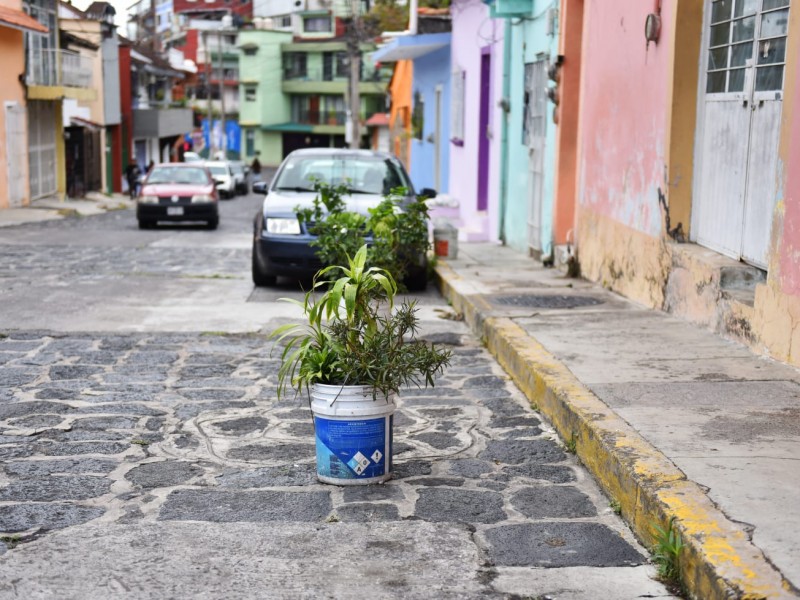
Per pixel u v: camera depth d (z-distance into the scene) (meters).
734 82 7.71
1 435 5.87
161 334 9.05
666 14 8.57
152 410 6.49
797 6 6.23
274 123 77.19
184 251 17.06
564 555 4.11
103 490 4.94
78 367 7.70
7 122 30.28
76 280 12.62
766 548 3.59
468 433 5.99
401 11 50.53
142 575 3.89
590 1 11.25
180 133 55.72
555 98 12.46
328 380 4.99
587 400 5.72
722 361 6.65
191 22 79.38
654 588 3.78
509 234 16.02
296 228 12.08
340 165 13.59
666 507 4.00
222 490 4.95
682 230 8.59
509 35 15.78
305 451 5.64
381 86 70.50
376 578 3.88
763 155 7.13
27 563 4.00
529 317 8.65
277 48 75.94
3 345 8.48
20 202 31.56
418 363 4.98
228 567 3.98
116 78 45.44
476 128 18.31
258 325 9.53
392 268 10.88
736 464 4.53
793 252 6.26
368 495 4.88
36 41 33.16
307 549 4.18
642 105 9.24
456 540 4.28
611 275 10.29
